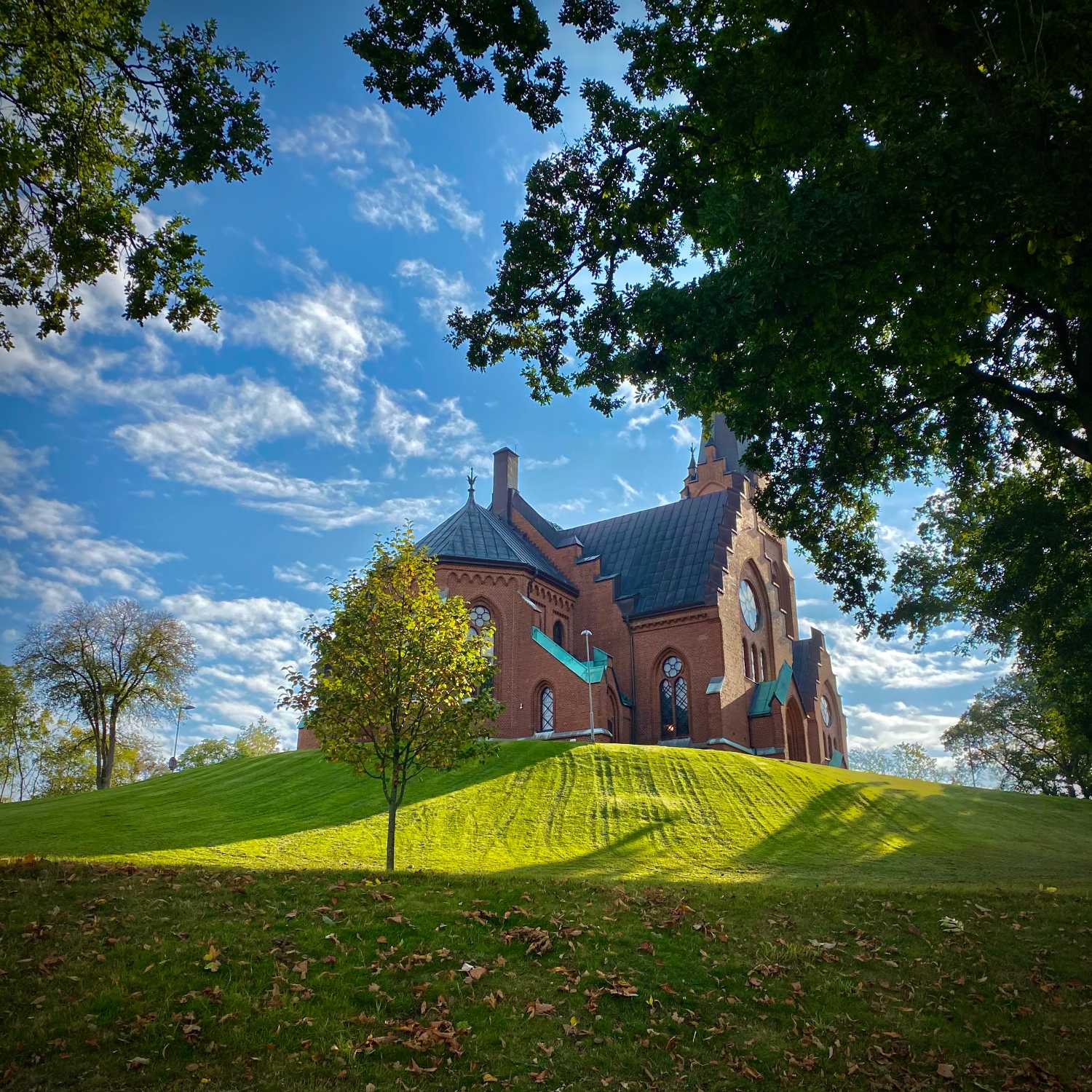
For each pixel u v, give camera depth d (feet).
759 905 50.03
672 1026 35.58
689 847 99.81
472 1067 31.01
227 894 44.83
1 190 50.98
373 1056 31.12
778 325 49.47
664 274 62.75
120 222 54.85
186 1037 30.71
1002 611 98.43
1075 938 46.83
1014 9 40.11
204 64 53.16
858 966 42.68
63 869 47.03
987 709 220.02
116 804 125.59
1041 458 81.30
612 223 60.80
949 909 50.67
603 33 53.06
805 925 47.21
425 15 49.93
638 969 39.93
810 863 95.91
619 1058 32.89
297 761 142.51
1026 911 50.80
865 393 58.34
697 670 177.99
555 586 188.85
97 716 221.25
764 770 135.74
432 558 82.64
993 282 47.80
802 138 48.78
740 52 51.85
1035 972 42.70
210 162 53.67
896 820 122.21
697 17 54.90
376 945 39.52
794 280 46.42
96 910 40.88
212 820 111.04
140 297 56.18
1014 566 92.79
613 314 63.21
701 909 48.52
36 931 37.47
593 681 164.45
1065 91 42.86
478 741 82.48
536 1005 35.37
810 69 47.11
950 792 148.15
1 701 237.86
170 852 89.66
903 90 46.65
